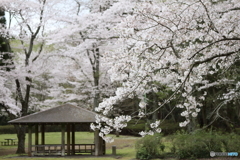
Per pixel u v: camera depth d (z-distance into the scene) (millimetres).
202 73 8555
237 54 8758
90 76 26297
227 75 13242
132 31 7234
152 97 22953
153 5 7117
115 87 24469
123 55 7262
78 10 25562
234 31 8102
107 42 23234
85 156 17484
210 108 20094
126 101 23578
